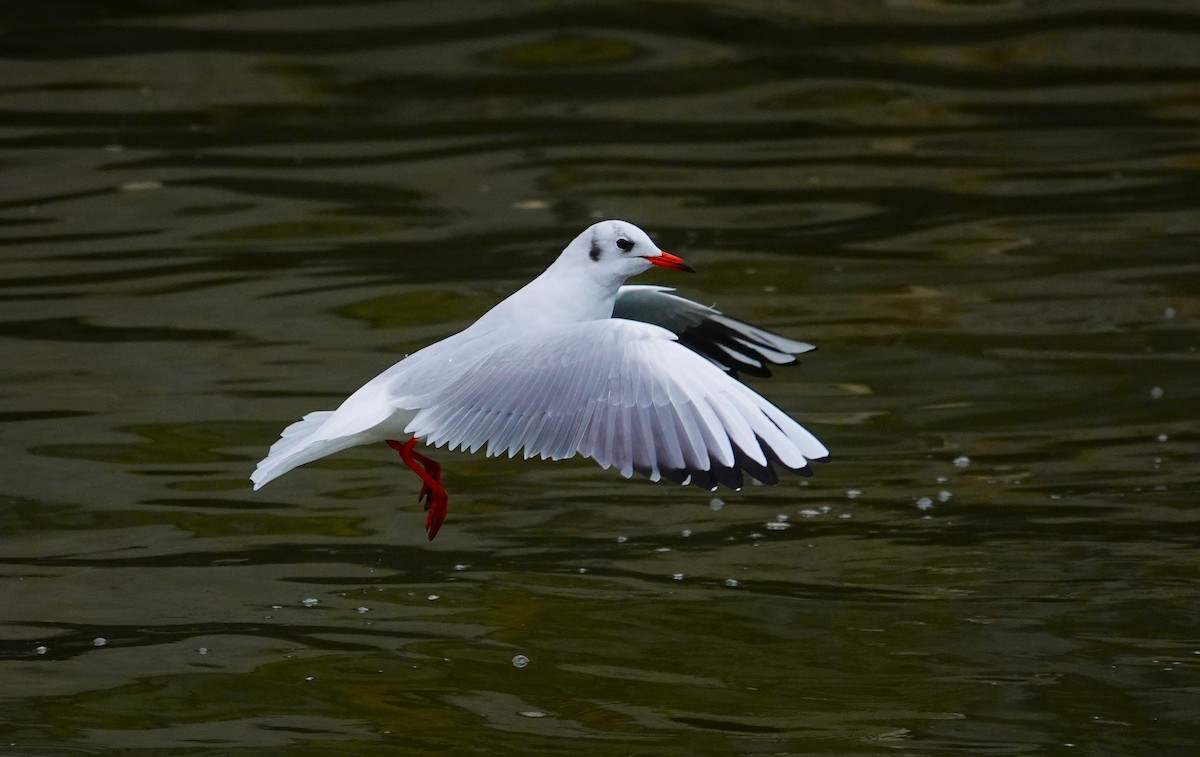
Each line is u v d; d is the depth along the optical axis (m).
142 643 9.83
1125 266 16.80
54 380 13.98
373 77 22.31
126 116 21.06
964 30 23.97
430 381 8.76
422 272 16.62
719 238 17.69
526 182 19.30
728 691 9.29
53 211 18.23
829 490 12.15
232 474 12.27
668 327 10.60
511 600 10.44
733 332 10.50
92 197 18.64
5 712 9.02
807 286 16.38
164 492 11.95
